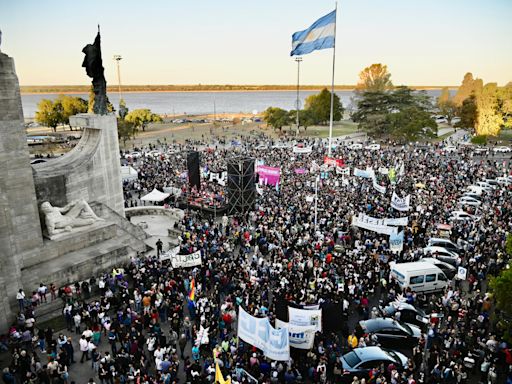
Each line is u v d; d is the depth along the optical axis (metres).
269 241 35.31
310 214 42.28
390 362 20.17
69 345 21.31
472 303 25.92
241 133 146.88
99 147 36.84
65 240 31.42
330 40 45.28
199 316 24.70
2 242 25.28
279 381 19.97
